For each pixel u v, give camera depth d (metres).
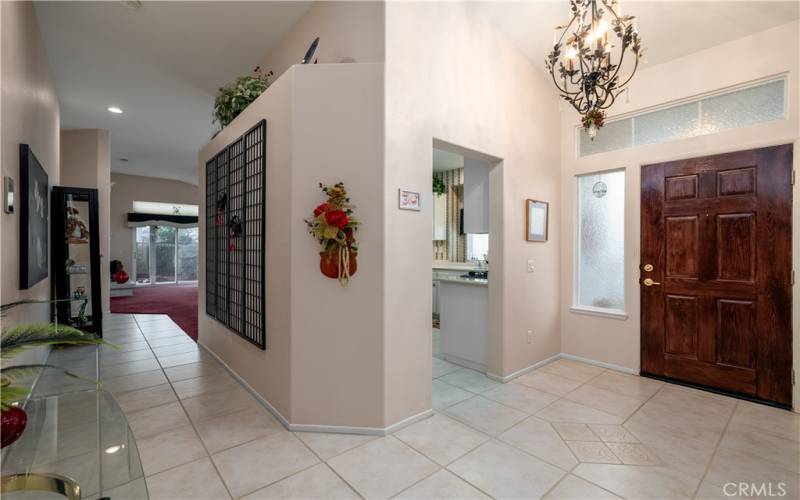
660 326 3.34
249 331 3.00
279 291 2.52
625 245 3.53
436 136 2.66
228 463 2.03
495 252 3.33
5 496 1.26
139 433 2.34
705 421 2.56
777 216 2.77
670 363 3.28
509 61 3.34
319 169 2.34
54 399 1.69
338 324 2.35
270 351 2.66
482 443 2.27
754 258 2.87
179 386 3.12
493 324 3.34
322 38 3.03
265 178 2.70
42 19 3.34
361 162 2.33
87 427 1.54
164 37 3.66
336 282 2.34
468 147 2.92
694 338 3.16
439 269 6.32
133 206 10.31
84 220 4.68
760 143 2.83
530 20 3.15
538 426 2.48
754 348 2.87
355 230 2.33
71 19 3.36
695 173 3.14
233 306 3.35
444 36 2.75
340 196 2.26
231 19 3.40
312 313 2.36
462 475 1.95
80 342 1.44
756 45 2.84
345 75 2.34
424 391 2.59
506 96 3.30
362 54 2.57
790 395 2.71
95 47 3.81
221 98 3.47
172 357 3.94
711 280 3.07
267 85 3.43
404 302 2.45
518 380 3.34
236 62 4.13
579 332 3.85
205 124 6.02
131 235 10.27
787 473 1.98
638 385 3.21
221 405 2.76
